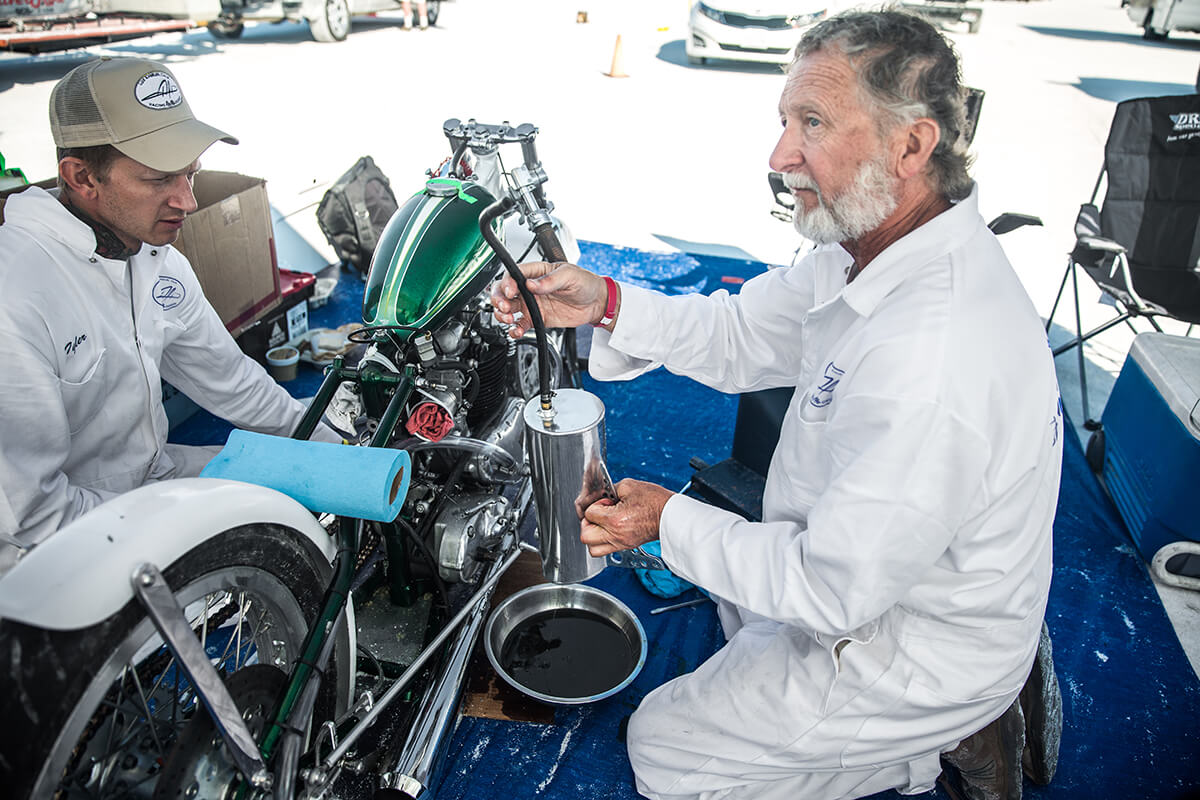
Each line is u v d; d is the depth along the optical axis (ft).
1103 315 14.01
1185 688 7.37
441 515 6.34
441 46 35.96
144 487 3.87
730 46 31.76
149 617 3.57
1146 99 11.62
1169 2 41.06
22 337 5.18
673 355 6.25
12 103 22.59
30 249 5.37
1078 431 11.00
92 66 5.28
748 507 8.35
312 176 17.97
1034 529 4.80
